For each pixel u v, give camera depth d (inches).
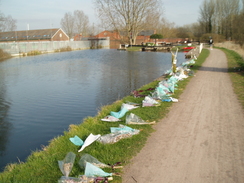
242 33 1300.4
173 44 2164.1
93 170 160.2
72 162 174.7
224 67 665.6
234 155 181.2
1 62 1104.8
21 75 721.0
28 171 173.2
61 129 295.3
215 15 2642.7
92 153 193.5
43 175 166.6
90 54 1550.2
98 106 385.1
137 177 157.0
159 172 161.8
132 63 991.0
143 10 1998.0
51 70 818.8
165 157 181.3
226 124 243.9
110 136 217.3
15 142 263.3
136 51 1786.4
